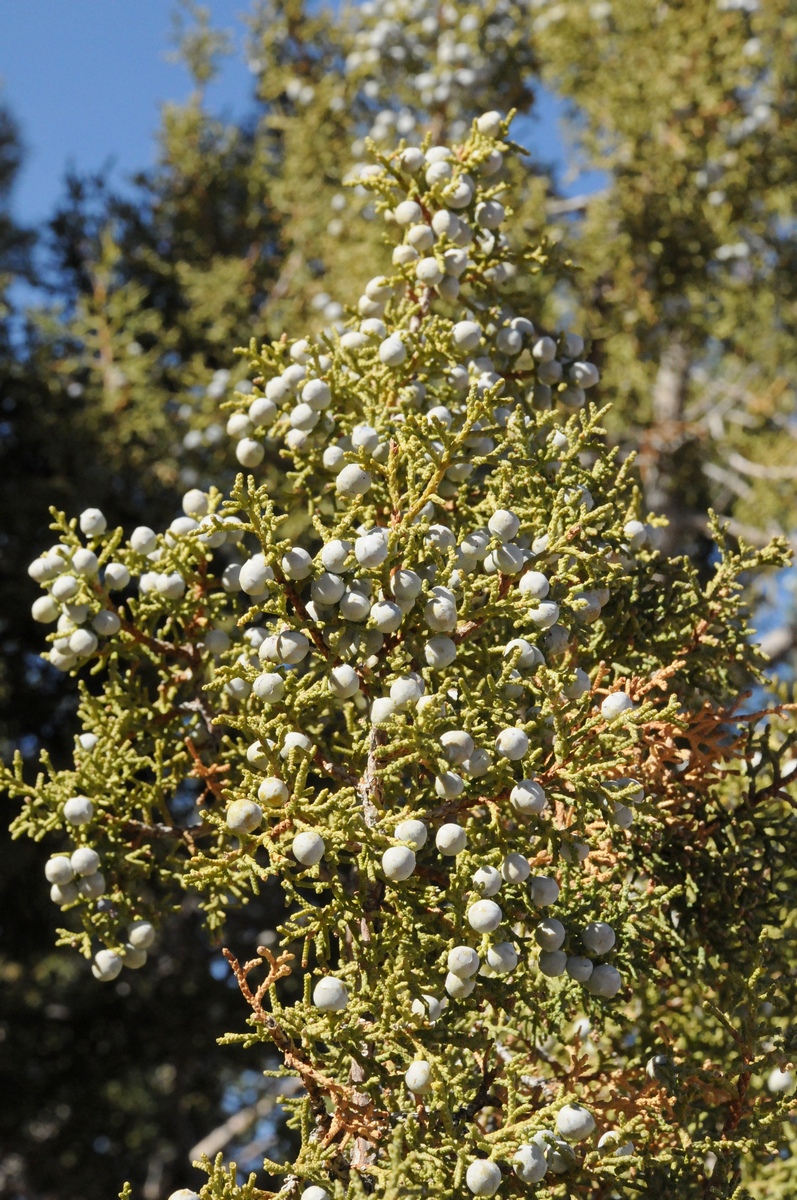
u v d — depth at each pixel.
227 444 6.76
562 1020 2.30
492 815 2.17
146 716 2.95
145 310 8.30
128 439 7.11
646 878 3.01
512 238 7.14
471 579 2.39
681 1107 2.39
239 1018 7.90
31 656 7.16
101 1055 8.19
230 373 6.79
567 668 2.35
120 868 2.78
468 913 2.06
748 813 2.87
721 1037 2.91
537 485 2.62
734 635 2.89
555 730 2.22
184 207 8.84
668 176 7.81
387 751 2.24
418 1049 2.06
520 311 3.29
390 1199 1.92
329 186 8.18
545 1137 2.05
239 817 2.12
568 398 3.21
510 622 2.61
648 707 2.20
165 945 8.09
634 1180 2.42
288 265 8.13
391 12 7.57
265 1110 9.88
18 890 7.17
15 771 2.78
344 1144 2.07
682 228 7.86
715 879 2.78
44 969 9.29
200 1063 8.45
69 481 7.31
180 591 2.93
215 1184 2.04
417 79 7.46
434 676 2.42
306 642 2.25
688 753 2.72
